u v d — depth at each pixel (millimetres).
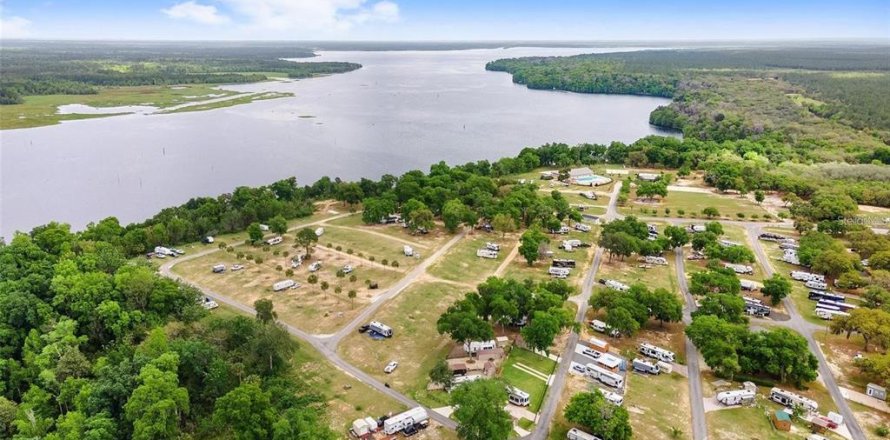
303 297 159125
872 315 129000
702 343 125062
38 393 109562
